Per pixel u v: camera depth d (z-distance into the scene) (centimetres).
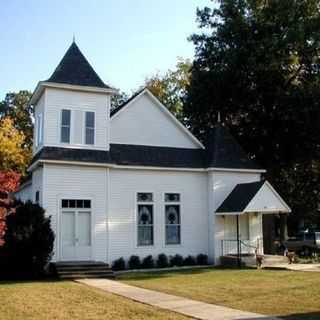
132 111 2988
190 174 3011
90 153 2706
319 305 1496
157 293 1792
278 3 3450
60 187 2598
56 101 2691
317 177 4134
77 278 2344
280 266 2725
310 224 5531
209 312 1400
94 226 2656
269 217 3628
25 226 2319
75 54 2845
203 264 2938
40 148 2725
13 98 5628
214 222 2970
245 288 1884
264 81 3422
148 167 2850
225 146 3148
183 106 3906
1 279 2331
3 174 1748
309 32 3403
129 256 2756
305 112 3262
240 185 3025
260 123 3597
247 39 3484
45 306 1514
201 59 3725
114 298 1677
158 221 2875
